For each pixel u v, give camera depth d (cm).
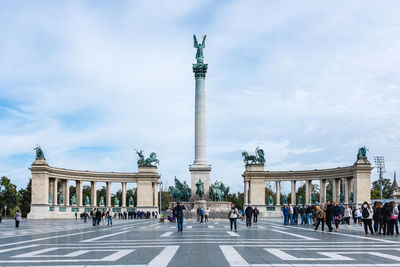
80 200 12375
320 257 2136
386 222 3834
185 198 10075
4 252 2505
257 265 1877
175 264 1928
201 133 10062
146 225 6425
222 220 8181
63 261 2064
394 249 2522
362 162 10712
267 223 6744
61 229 5281
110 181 12975
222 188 10119
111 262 2009
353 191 11338
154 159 13262
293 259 2062
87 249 2616
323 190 11950
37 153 11112
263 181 12812
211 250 2488
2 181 16800
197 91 10150
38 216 10850
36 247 2805
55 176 11531
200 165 10012
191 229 4888
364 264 1884
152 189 13238
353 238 3394
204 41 10550
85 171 12400
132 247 2711
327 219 4309
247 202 12925
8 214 16688
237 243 2950
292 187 12525
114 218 11694
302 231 4400
